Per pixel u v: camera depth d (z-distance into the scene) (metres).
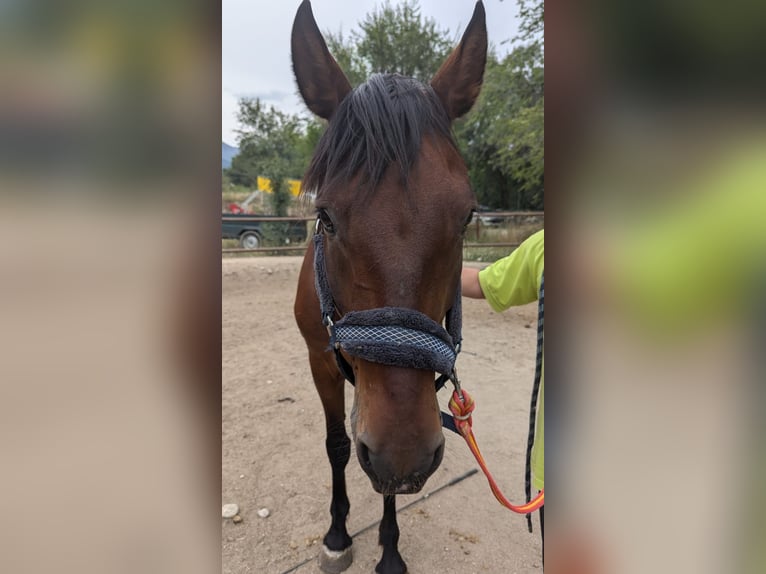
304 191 1.52
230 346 5.14
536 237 1.66
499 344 5.17
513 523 2.37
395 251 1.18
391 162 1.22
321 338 2.04
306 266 2.13
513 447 3.04
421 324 1.17
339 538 2.15
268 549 2.22
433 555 2.17
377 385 1.19
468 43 1.57
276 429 3.32
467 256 9.76
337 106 1.52
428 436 1.16
